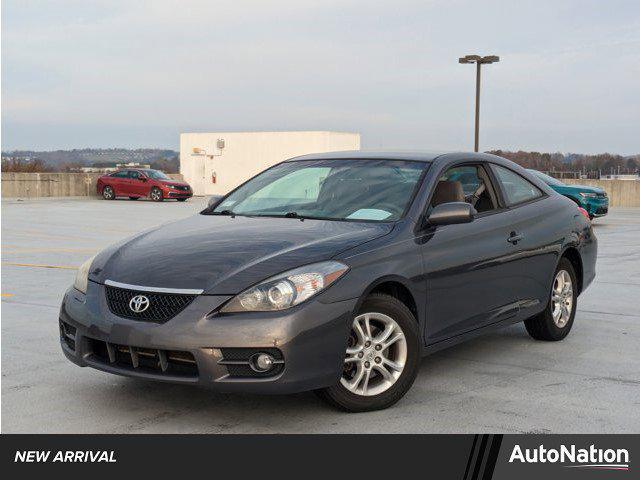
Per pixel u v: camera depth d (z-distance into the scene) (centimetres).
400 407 431
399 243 438
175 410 423
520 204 564
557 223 586
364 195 488
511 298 532
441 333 465
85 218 2145
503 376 496
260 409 425
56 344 569
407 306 448
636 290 849
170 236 459
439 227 472
